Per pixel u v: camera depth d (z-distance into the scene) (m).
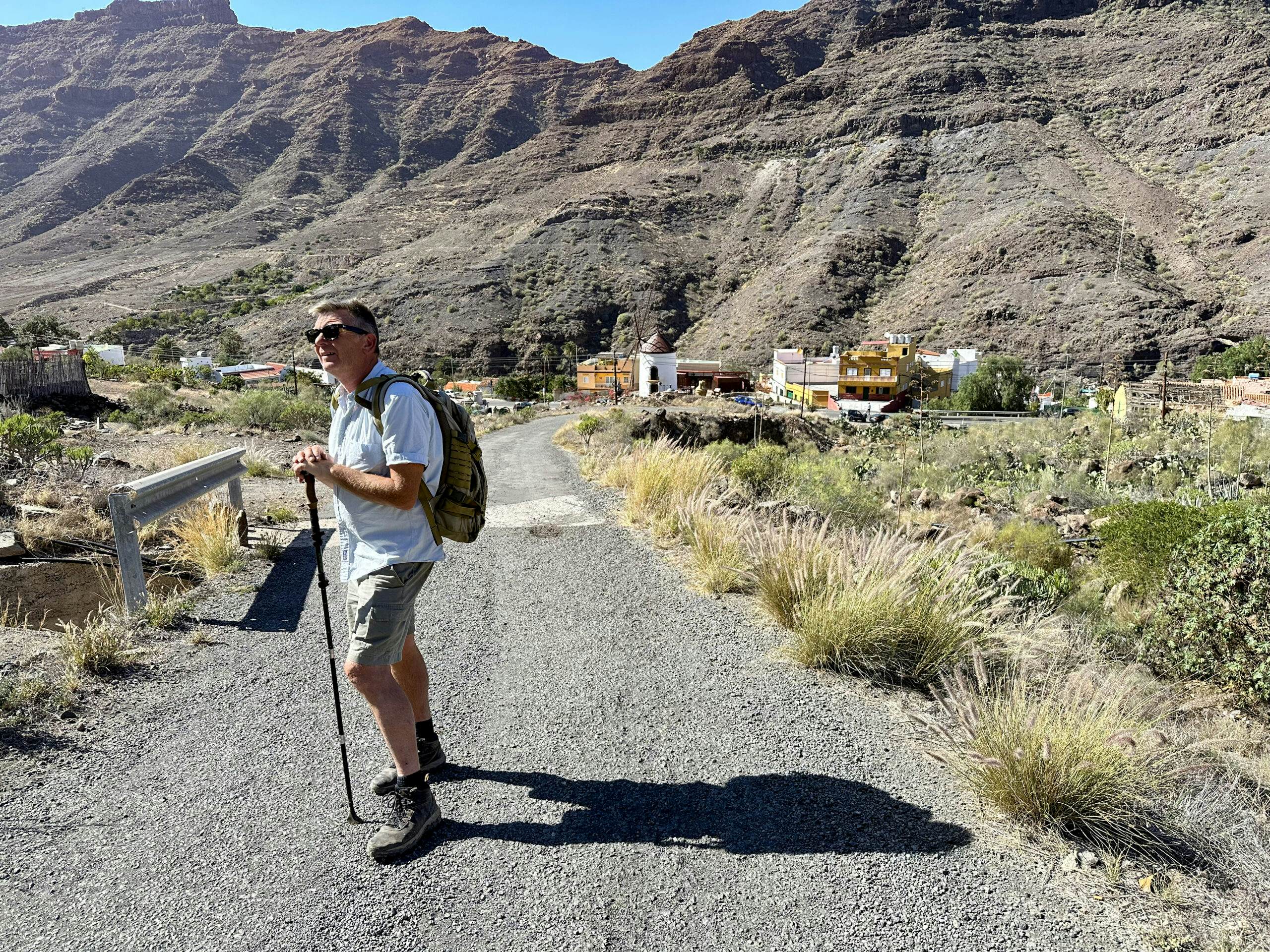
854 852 2.59
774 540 5.27
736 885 2.43
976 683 3.84
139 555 5.16
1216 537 4.67
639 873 2.49
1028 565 6.95
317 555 2.74
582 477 11.72
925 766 3.15
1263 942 2.15
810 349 108.25
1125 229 121.62
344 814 2.86
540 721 3.60
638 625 4.91
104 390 27.30
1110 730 2.92
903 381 76.69
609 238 165.75
